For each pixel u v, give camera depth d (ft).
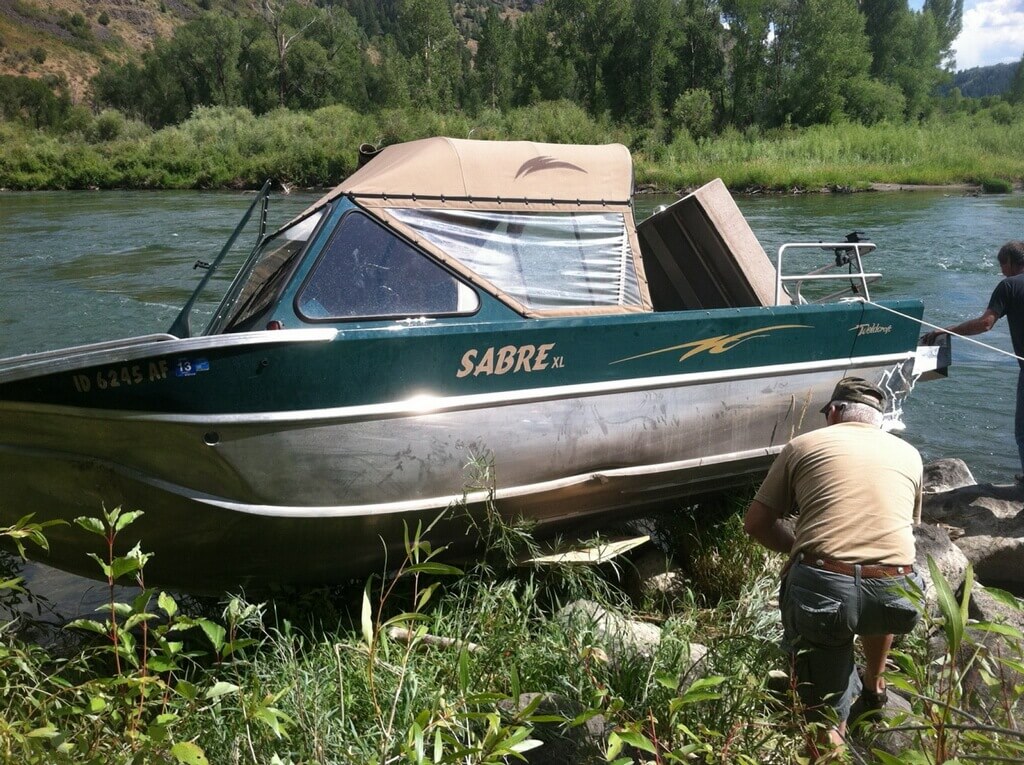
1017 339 20.61
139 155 193.16
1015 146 194.80
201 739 10.80
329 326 14.93
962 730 8.68
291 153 191.72
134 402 13.46
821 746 10.32
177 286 50.21
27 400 13.56
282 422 13.74
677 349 16.67
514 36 327.47
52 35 622.13
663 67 270.87
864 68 269.03
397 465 14.49
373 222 15.72
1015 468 25.77
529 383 15.35
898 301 19.62
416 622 14.17
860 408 12.84
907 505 11.94
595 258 17.72
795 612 11.76
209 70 337.52
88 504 14.19
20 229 84.02
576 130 220.64
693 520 17.92
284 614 15.29
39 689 10.39
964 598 8.46
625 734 9.02
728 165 161.58
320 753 10.12
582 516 16.94
